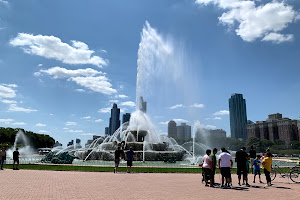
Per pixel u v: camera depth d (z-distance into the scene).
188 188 12.38
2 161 21.08
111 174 17.89
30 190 10.99
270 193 11.23
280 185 14.18
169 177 16.84
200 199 9.64
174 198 9.77
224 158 13.16
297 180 16.83
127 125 43.34
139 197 9.85
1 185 12.38
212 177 13.13
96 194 10.30
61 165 24.11
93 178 15.49
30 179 14.70
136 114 41.53
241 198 9.93
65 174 17.52
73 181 14.05
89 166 23.11
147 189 11.81
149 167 22.84
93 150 32.53
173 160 29.52
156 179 15.66
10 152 79.12
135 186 12.67
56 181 13.94
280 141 187.38
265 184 14.64
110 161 30.34
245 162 13.95
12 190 10.95
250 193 11.19
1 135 96.31
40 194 10.08
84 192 10.70
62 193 10.38
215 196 10.31
